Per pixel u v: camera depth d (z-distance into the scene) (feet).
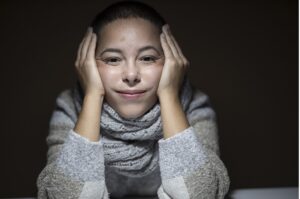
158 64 2.70
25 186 4.76
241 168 4.83
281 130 4.78
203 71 4.55
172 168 2.62
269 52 4.62
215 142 3.04
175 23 4.46
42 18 4.45
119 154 2.87
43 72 4.54
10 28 4.44
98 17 2.82
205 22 4.51
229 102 4.65
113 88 2.66
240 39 4.57
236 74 4.61
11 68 4.51
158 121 2.80
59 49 4.50
